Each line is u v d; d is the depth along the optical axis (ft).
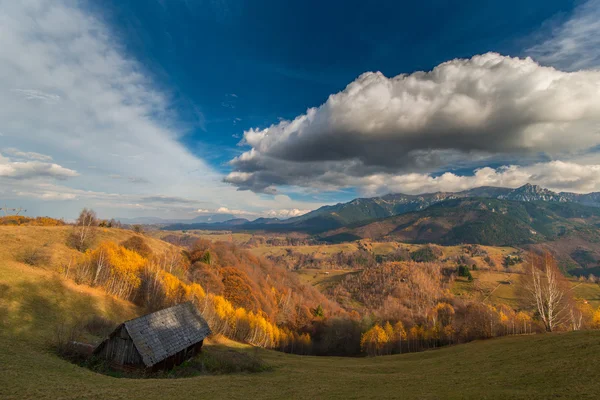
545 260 202.49
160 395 76.18
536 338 146.72
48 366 90.63
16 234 254.47
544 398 58.70
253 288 411.13
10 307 134.92
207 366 132.67
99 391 74.33
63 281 192.13
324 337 385.29
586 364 78.64
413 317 435.53
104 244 268.00
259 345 271.49
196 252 465.88
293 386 97.86
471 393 70.33
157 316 130.82
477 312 258.78
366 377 116.67
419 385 90.07
